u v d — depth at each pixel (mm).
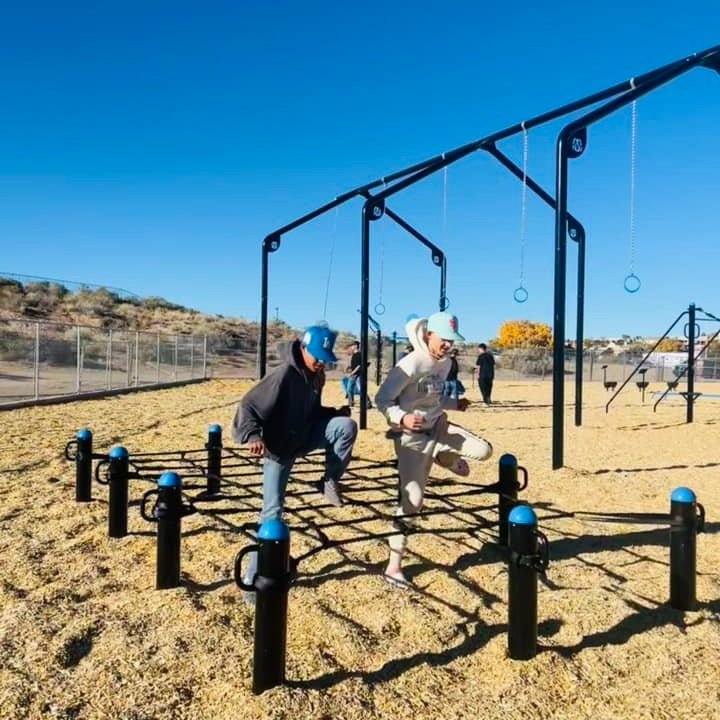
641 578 4672
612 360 43562
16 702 2938
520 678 3242
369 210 11914
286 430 4012
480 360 19453
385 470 8391
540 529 5863
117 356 34375
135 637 3580
